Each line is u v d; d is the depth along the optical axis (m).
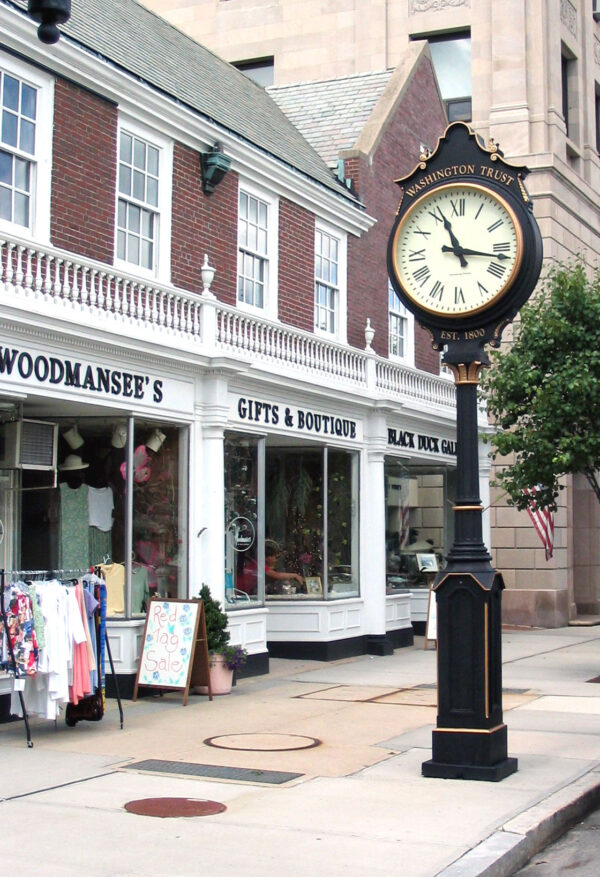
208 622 14.79
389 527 22.23
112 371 14.03
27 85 13.75
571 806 8.84
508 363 18.41
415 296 10.41
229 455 16.75
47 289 12.98
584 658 19.92
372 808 8.64
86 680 11.66
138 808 8.59
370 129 22.55
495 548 27.42
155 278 15.98
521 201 10.17
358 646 20.02
